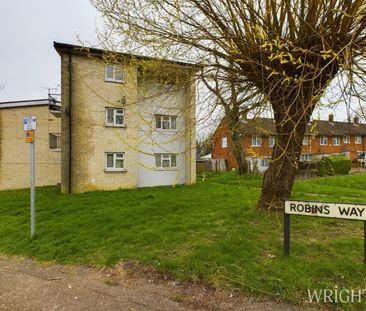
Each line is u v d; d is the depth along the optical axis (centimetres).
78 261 579
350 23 518
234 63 605
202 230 661
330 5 521
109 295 437
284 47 532
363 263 465
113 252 586
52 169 2109
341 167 2267
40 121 2106
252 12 533
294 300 386
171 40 584
